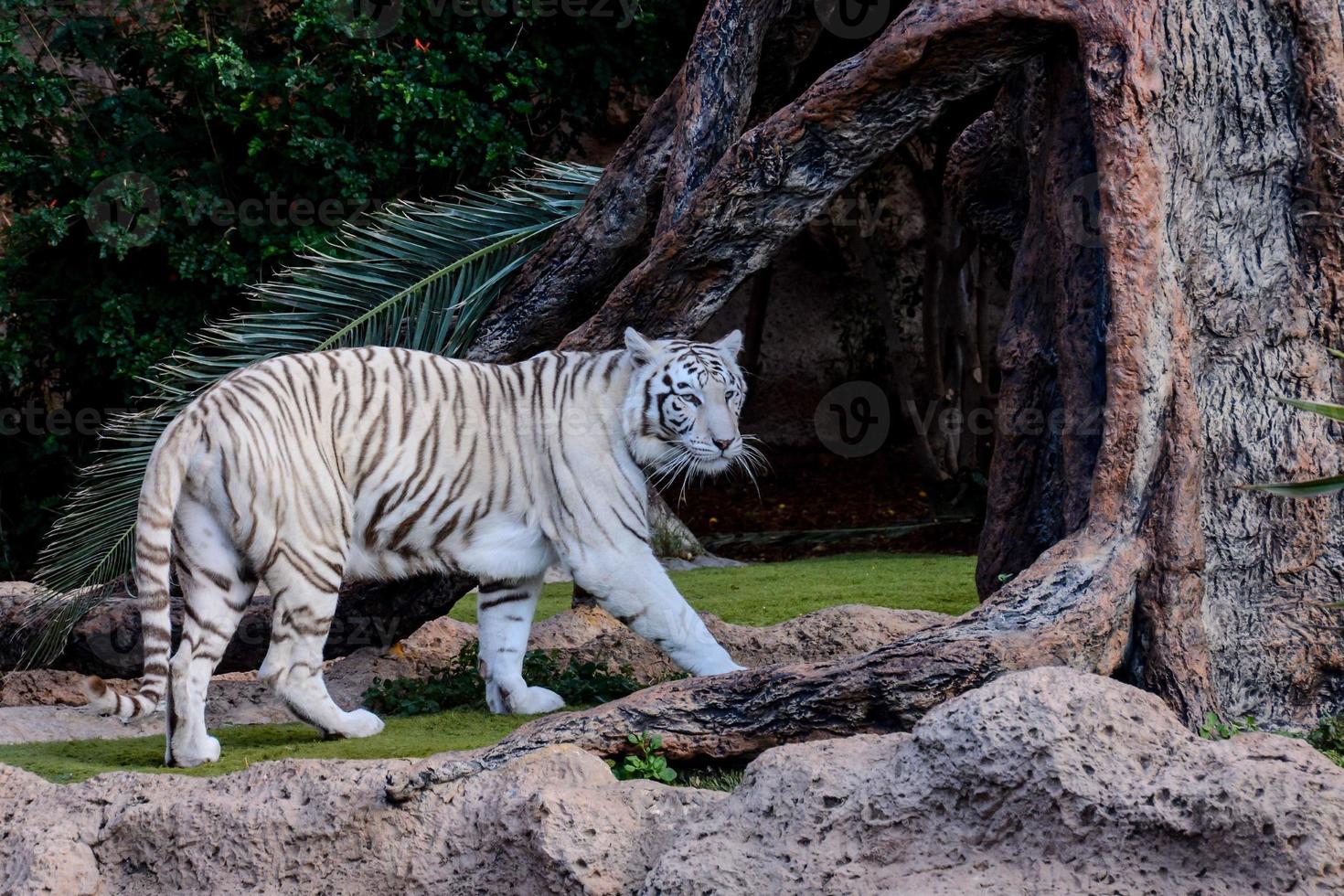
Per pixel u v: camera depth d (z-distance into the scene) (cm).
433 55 1490
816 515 1933
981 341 1867
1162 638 646
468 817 515
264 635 904
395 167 1500
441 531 748
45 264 1537
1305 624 682
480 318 987
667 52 1644
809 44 989
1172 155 682
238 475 675
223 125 1531
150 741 753
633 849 486
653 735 595
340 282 995
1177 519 653
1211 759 432
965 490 1752
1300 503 684
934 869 443
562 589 1316
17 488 1616
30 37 1514
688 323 855
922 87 738
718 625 962
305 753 675
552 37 1593
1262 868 404
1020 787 439
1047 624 609
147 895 529
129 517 915
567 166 1064
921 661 584
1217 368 697
